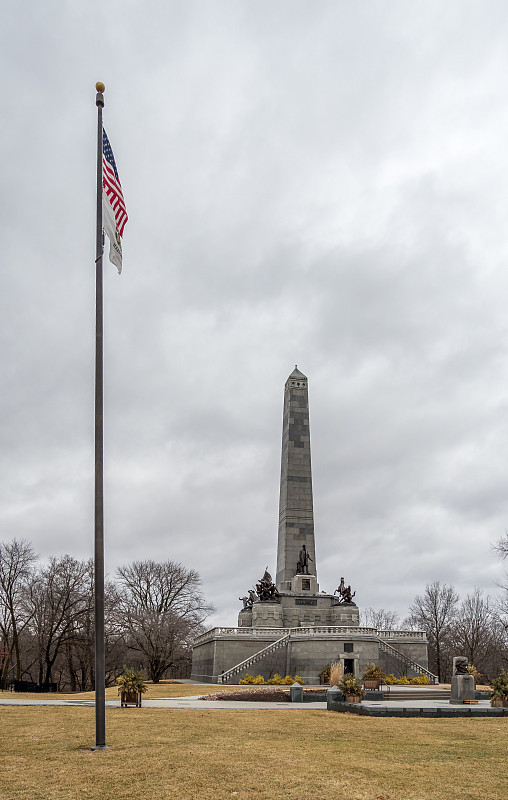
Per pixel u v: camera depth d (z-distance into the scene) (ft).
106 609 300.81
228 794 56.18
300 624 272.72
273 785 59.57
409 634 257.55
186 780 60.80
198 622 329.31
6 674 274.77
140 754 73.00
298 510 292.40
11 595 273.13
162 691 183.93
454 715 119.44
